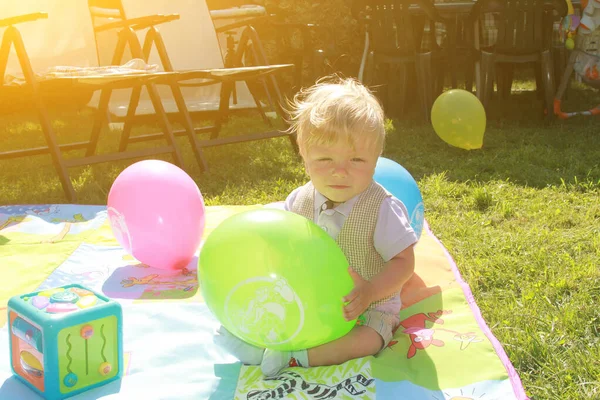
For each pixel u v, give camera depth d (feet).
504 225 8.93
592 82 16.35
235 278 4.64
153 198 6.82
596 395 4.67
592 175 11.24
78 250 7.83
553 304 6.30
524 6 15.71
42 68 14.30
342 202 5.42
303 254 4.67
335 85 5.54
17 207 9.52
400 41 16.90
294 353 4.94
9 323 4.87
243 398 4.60
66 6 14.84
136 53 12.90
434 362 5.04
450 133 13.28
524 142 14.28
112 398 4.62
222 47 19.76
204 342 5.46
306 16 22.98
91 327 4.66
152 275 7.08
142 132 16.51
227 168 12.33
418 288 6.63
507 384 4.75
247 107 16.53
